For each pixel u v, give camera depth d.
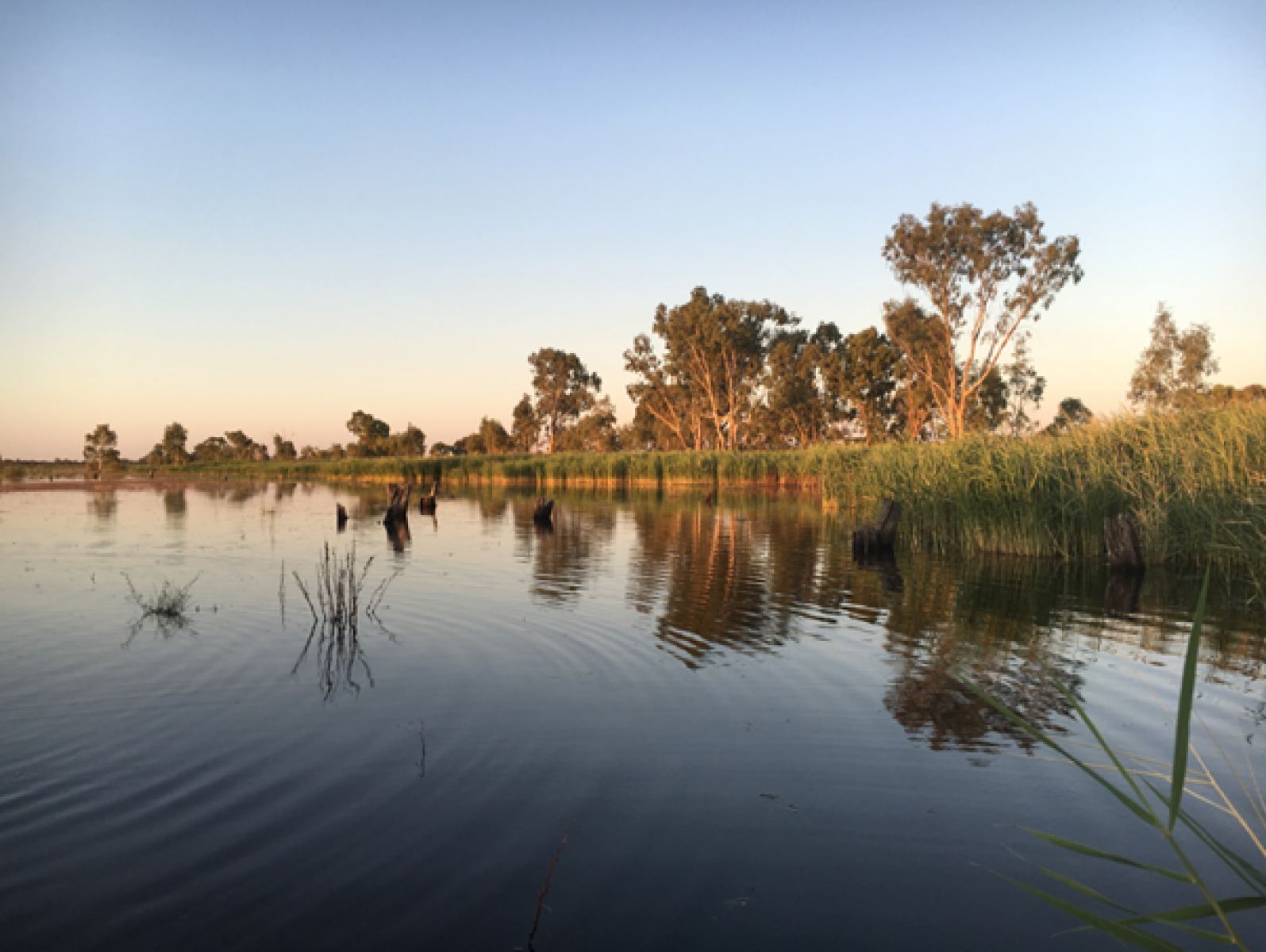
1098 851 2.39
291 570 14.46
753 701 6.96
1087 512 15.34
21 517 26.73
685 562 15.54
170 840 4.57
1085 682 7.43
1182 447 14.82
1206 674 7.62
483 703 6.93
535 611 10.83
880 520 17.06
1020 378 57.91
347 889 4.08
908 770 5.52
